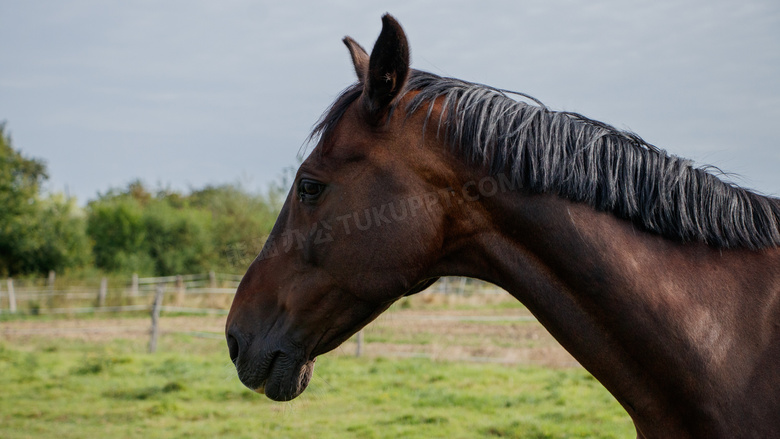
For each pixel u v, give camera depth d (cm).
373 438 641
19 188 2853
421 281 216
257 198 3006
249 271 221
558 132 191
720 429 173
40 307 1961
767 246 187
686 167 192
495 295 1891
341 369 973
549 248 188
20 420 730
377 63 189
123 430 690
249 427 693
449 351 1121
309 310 205
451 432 650
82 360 1066
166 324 1631
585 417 686
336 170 199
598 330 187
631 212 186
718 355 176
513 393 802
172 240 2944
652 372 182
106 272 2798
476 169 193
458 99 198
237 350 219
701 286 182
